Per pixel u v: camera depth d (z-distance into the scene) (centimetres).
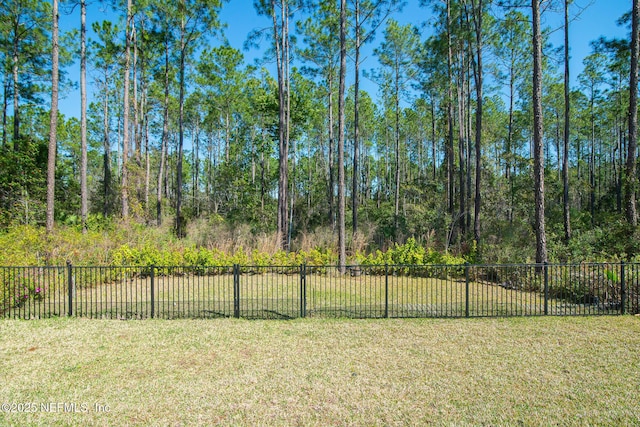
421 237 1631
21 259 861
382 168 4300
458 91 1780
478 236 1417
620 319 654
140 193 1966
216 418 332
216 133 3481
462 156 1720
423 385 397
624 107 2375
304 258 1224
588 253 1114
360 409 347
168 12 1877
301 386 395
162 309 734
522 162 1722
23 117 2455
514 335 567
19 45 1872
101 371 435
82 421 327
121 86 2628
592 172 2822
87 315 688
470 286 1017
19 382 405
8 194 1540
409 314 695
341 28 1214
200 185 4162
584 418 331
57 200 2069
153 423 324
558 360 467
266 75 2609
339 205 1193
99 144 3281
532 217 1641
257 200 2673
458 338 554
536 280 904
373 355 486
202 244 1574
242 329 599
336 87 2262
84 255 1034
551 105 2595
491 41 1684
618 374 424
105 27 2002
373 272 1170
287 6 1716
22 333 577
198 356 482
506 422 325
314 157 3728
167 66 1986
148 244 1228
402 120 3388
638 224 1200
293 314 694
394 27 2095
